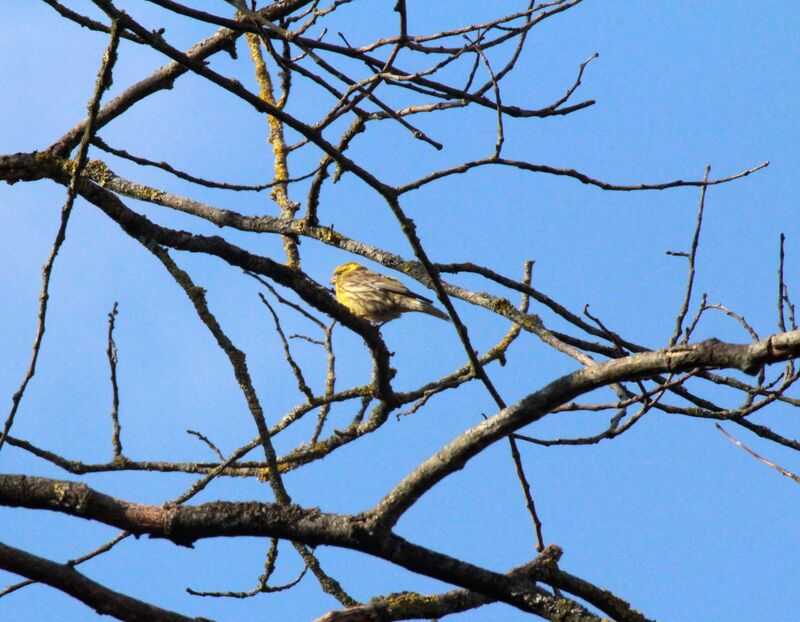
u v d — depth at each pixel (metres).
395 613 8.95
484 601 9.14
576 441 9.98
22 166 11.73
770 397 11.47
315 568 10.97
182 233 12.11
